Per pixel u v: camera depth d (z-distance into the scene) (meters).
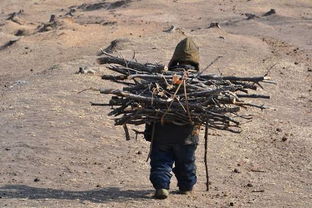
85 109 31.27
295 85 41.94
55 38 72.38
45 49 67.44
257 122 31.00
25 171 22.75
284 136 28.61
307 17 88.81
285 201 19.59
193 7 104.94
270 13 91.19
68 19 85.94
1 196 19.39
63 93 34.91
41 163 23.67
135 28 84.62
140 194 19.64
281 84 41.75
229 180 22.03
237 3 105.50
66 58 62.84
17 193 19.77
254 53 54.03
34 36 73.75
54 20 89.19
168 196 19.34
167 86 18.55
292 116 33.28
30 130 27.95
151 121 18.83
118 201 18.77
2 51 68.88
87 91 35.50
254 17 89.88
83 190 20.19
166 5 107.56
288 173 23.20
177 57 19.38
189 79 18.67
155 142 19.12
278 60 51.38
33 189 20.30
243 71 45.69
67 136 26.97
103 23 91.38
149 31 82.62
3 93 38.75
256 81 19.23
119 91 18.31
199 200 19.14
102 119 29.52
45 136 27.00
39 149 25.27
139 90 18.88
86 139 26.69
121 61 19.73
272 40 65.88
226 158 24.98
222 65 47.50
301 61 52.28
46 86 37.62
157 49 54.28
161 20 94.94
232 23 84.88
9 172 22.58
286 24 81.69
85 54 63.91
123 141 26.56
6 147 25.64
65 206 18.19
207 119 18.80
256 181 22.00
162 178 18.89
